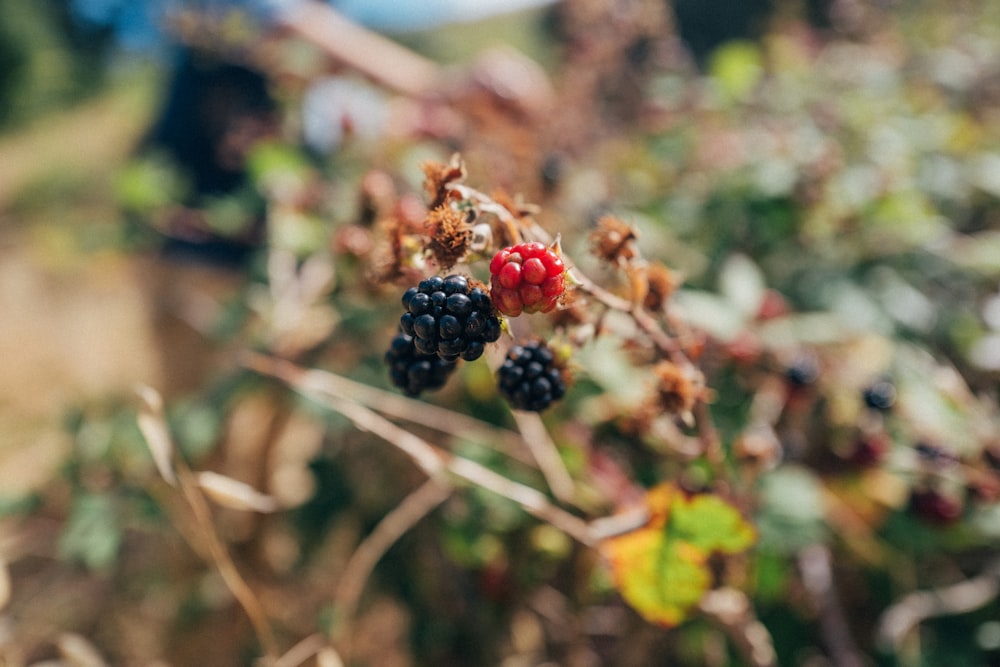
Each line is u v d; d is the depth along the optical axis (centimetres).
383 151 38
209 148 50
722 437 26
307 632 35
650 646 30
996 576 28
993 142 43
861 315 31
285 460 42
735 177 38
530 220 17
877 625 29
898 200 34
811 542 23
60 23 177
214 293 53
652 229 37
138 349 64
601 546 23
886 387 26
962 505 26
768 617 27
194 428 32
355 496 34
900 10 63
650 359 24
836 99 47
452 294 15
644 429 22
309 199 36
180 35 46
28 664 36
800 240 36
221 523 37
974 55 53
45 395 62
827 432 27
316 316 34
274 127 44
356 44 51
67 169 133
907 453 26
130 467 32
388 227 19
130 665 36
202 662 36
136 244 47
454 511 29
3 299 84
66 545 30
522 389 18
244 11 46
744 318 28
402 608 35
